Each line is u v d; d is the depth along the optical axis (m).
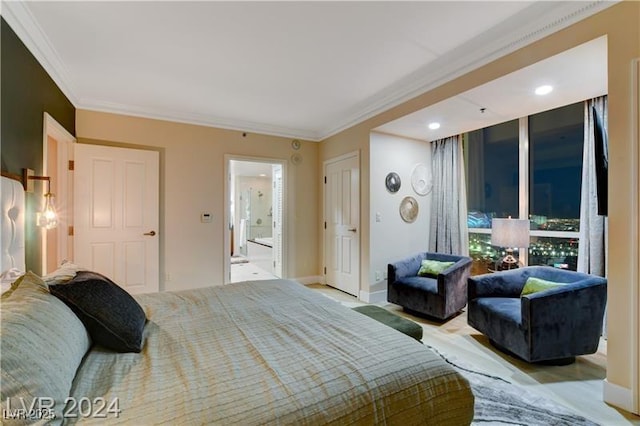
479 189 4.04
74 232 3.42
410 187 4.32
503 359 2.42
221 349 1.25
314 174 5.14
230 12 2.05
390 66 2.81
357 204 4.18
